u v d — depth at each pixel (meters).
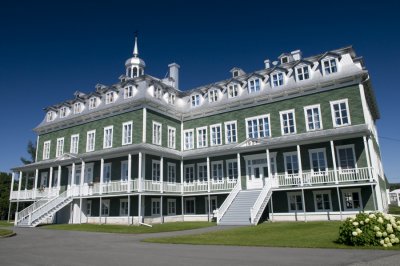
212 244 14.43
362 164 25.17
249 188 30.17
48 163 34.34
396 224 12.41
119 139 32.47
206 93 36.12
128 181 27.73
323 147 27.09
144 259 10.38
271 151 29.50
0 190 53.53
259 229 19.80
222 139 33.38
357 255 10.38
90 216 32.19
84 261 10.15
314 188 25.39
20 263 9.92
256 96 31.62
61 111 39.41
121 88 34.66
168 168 32.88
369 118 27.61
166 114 34.28
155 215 30.09
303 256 10.53
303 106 29.27
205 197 32.28
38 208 28.28
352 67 27.55
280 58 34.28
